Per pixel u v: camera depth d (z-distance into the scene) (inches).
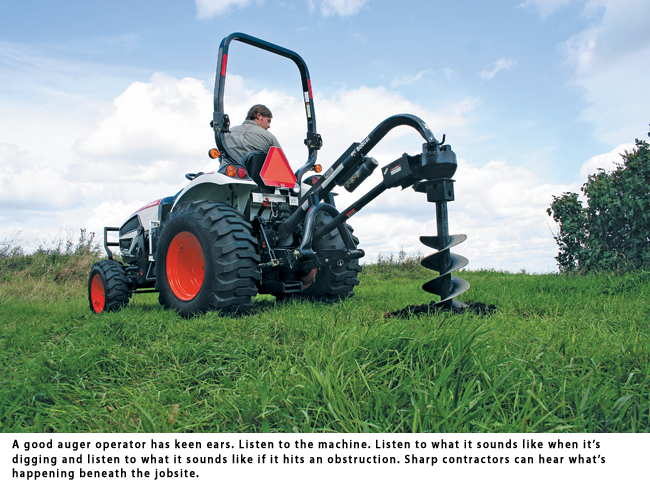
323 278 143.1
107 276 156.7
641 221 201.3
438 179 90.1
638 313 94.7
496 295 139.3
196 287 131.0
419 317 91.9
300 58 149.3
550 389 47.4
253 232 132.5
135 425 47.4
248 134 145.4
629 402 43.9
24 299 229.3
